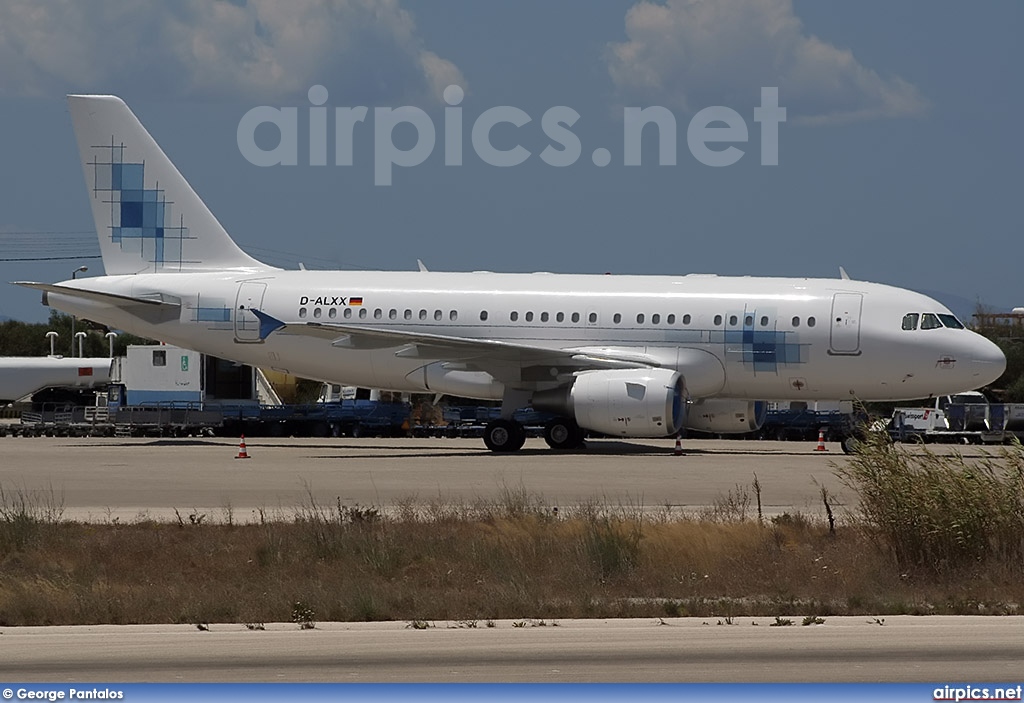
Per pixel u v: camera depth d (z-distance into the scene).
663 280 159.38
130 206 173.38
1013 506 71.12
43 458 148.75
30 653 50.47
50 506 95.38
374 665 47.91
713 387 155.00
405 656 49.59
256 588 64.81
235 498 103.00
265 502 100.19
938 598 63.12
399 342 151.50
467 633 54.69
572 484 113.75
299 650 50.88
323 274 167.88
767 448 175.12
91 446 178.75
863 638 53.03
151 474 124.81
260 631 55.69
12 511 88.75
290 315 164.50
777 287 155.25
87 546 76.69
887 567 69.94
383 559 71.12
